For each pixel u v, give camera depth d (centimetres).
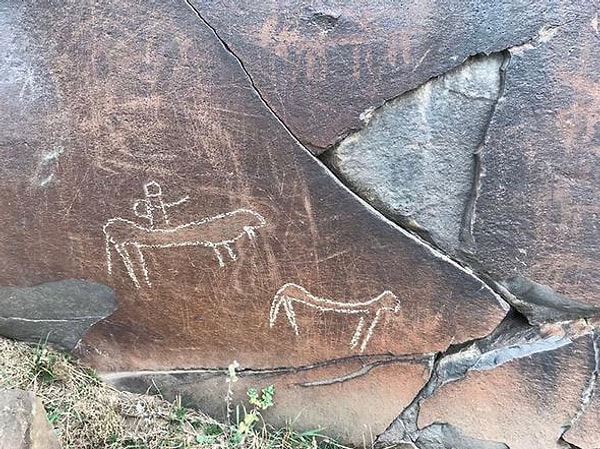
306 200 166
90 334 194
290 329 183
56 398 191
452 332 178
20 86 162
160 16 154
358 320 180
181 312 185
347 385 191
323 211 167
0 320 194
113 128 163
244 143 162
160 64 157
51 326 194
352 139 161
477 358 181
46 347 198
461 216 165
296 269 174
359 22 149
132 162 166
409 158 161
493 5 146
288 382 193
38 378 195
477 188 160
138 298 184
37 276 183
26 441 137
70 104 163
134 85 159
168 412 197
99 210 172
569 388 178
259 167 164
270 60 154
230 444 192
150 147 164
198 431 196
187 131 162
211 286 179
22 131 166
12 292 187
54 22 158
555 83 149
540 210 159
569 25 145
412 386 188
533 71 149
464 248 167
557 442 185
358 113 156
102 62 159
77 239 177
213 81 157
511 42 148
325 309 179
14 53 161
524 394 182
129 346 194
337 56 152
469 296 173
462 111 156
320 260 173
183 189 168
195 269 178
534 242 163
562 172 155
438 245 169
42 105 163
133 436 191
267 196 167
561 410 181
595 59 146
